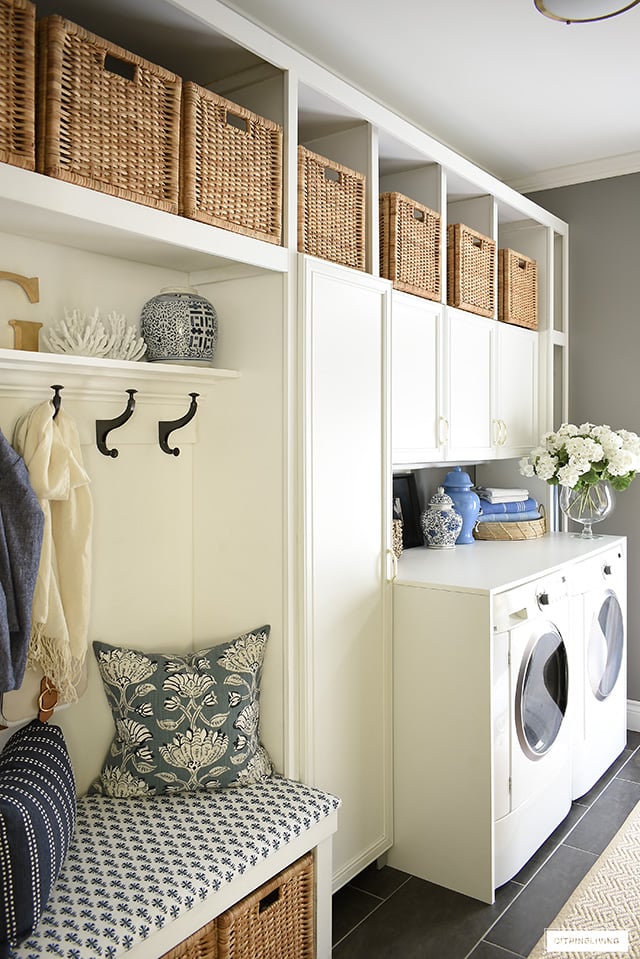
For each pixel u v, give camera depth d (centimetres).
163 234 182
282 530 216
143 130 177
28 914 143
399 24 239
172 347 208
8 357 167
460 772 239
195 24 194
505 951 210
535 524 356
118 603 216
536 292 374
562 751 281
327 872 204
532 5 229
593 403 387
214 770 202
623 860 255
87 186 164
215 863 170
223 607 231
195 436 235
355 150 251
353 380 236
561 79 279
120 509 215
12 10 150
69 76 161
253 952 180
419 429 283
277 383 216
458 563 283
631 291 374
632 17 235
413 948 212
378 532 248
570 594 289
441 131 328
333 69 269
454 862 240
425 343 285
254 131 206
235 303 224
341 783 233
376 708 248
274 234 212
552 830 273
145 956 150
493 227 329
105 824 186
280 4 226
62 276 196
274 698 219
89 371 188
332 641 229
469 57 261
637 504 375
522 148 350
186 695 203
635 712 377
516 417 357
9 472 168
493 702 234
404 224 268
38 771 165
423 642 247
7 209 157
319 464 223
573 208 389
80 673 194
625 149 353
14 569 167
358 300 238
